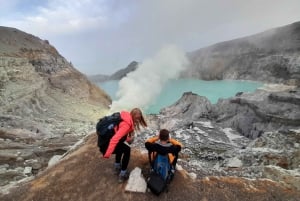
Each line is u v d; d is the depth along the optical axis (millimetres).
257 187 7184
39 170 12242
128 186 6590
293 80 62812
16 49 49156
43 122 26281
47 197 6641
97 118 38688
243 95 36500
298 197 6969
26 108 28422
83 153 8297
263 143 16250
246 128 29688
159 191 6289
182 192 6625
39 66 50031
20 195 6793
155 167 6438
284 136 15703
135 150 8359
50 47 62375
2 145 15047
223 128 24297
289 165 12422
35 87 34875
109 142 5887
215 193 6738
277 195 6984
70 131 22891
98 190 6684
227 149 17766
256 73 92188
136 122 6074
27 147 15203
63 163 7918
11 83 30344
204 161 14914
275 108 28516
